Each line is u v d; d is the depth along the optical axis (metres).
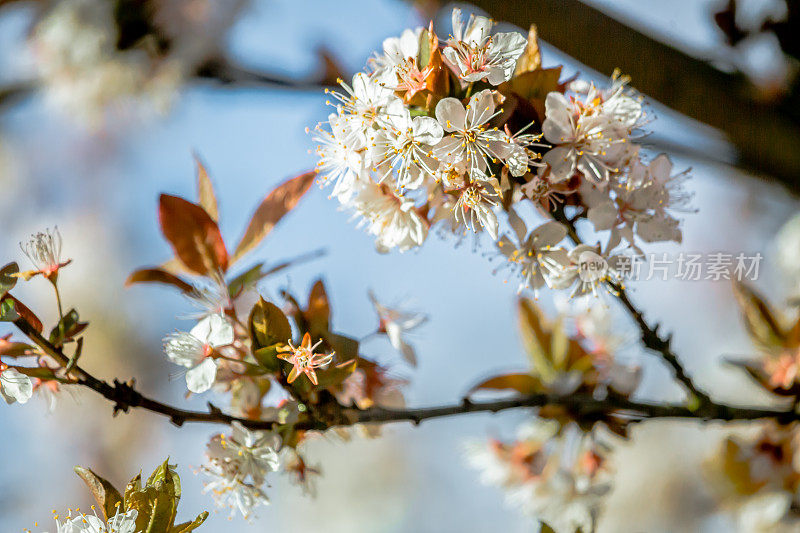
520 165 0.64
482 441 0.76
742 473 0.78
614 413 0.72
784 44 0.76
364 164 0.65
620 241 0.66
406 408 0.69
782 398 0.72
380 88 0.65
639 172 0.66
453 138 0.64
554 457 0.75
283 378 0.66
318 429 0.66
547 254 0.65
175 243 0.69
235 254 0.69
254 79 0.90
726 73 0.76
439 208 0.65
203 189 0.70
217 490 0.65
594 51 0.74
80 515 0.63
